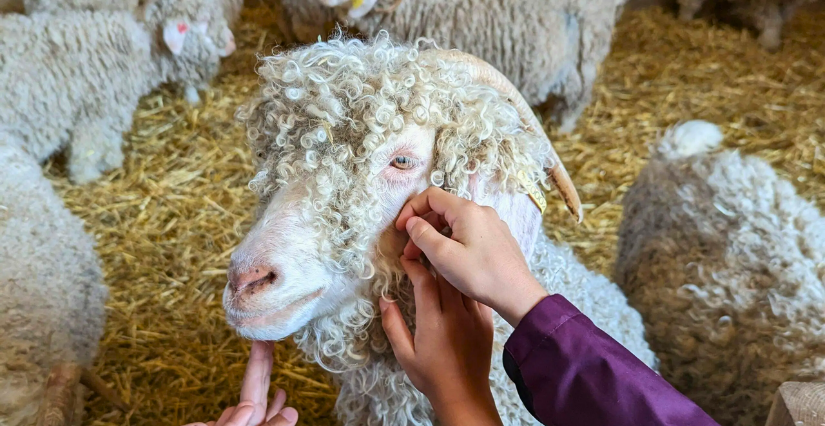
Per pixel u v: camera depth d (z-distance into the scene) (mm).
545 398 1009
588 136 3988
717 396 2154
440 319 1219
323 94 1232
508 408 1708
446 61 1384
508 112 1434
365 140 1239
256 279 1218
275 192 1346
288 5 4117
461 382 1216
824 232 2193
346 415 1769
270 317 1256
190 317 2840
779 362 1948
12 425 1857
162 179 3598
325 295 1356
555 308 1023
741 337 2080
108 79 3525
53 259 2389
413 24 3508
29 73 3279
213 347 2713
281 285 1232
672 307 2289
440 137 1329
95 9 3510
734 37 5012
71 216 2658
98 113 3547
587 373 977
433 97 1291
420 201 1266
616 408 942
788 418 1286
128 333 2738
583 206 3477
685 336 2221
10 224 2369
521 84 3652
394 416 1604
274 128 1330
